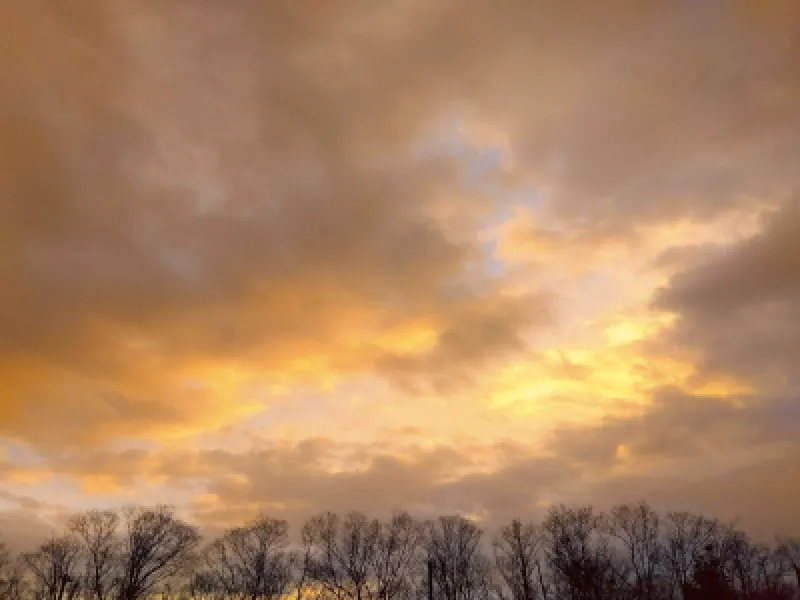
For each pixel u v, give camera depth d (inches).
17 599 2950.3
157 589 2994.6
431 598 3083.2
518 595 3260.3
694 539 3280.0
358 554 3272.6
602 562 3189.0
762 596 2758.4
